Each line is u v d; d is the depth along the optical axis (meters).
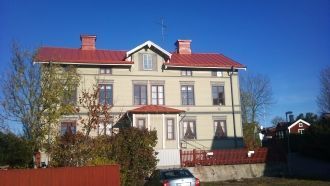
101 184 18.30
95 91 28.22
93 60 39.16
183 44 46.53
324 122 41.50
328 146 38.47
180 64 41.44
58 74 30.17
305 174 34.91
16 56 28.16
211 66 42.16
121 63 39.66
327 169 36.47
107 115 25.66
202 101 41.94
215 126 41.88
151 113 37.56
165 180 19.58
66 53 41.22
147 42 40.75
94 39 43.97
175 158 35.31
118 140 24.09
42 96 28.00
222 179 33.84
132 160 24.27
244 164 35.09
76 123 33.69
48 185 17.58
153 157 25.20
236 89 43.03
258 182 29.81
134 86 40.41
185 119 41.16
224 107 42.38
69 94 30.12
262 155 36.19
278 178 32.50
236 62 43.69
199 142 41.00
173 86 41.41
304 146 40.88
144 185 23.25
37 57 29.36
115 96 39.72
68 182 17.88
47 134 27.27
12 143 24.77
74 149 22.03
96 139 23.03
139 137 24.81
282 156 36.88
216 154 35.00
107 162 22.20
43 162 29.73
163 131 37.38
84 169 18.19
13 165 24.73
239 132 42.19
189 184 19.52
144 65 41.06
